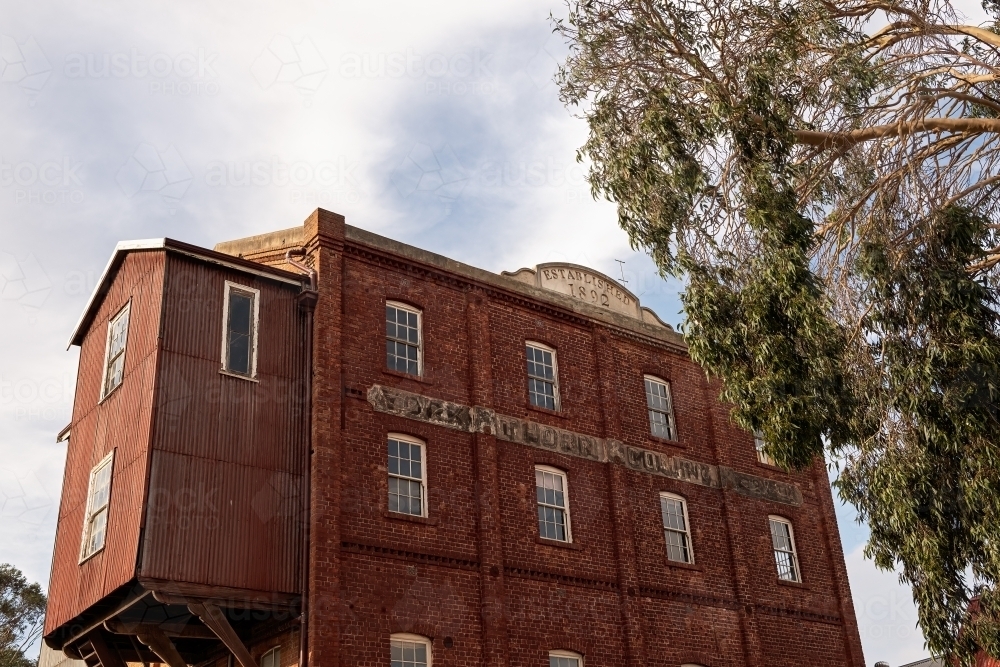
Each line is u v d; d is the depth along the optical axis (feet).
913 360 48.52
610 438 77.15
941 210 49.80
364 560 59.82
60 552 64.18
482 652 62.85
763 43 53.47
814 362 48.88
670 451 81.35
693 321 52.16
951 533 47.44
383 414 64.90
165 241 60.49
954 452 47.57
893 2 52.31
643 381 83.15
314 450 60.29
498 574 65.21
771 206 50.21
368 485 62.03
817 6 52.70
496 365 73.00
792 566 85.46
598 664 68.23
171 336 58.85
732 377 51.42
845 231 51.78
